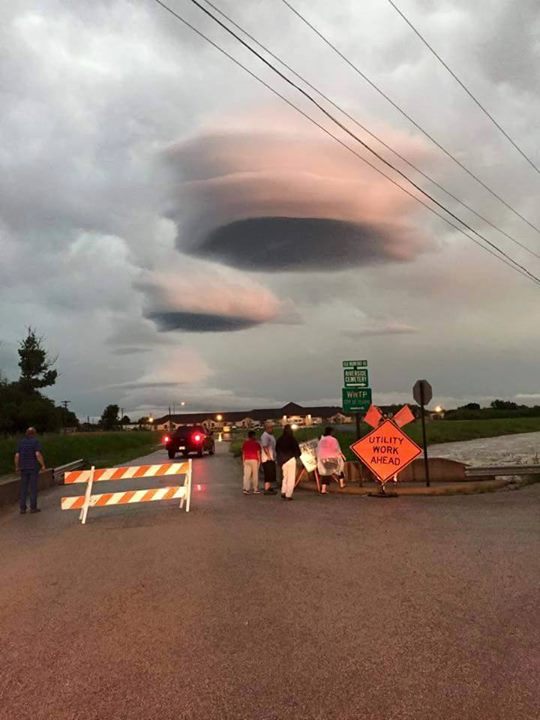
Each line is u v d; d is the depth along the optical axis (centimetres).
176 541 1059
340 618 615
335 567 832
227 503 1573
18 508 1712
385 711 417
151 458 3853
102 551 1006
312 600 679
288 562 869
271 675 480
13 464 2697
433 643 539
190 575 806
